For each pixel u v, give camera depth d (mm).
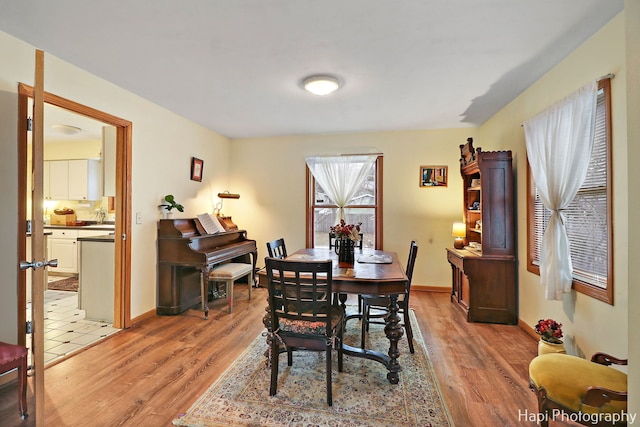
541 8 1796
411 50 2275
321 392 2020
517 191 3254
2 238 2057
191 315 3471
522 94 3090
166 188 3637
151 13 1841
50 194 5426
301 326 2006
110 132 3271
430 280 4500
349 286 2221
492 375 2230
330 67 2545
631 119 1154
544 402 1500
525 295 3088
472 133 4387
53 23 1938
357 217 4793
